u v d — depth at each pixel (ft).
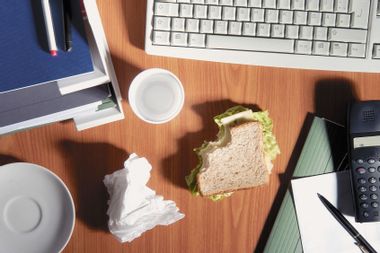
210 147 2.17
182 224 2.21
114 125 2.20
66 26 1.75
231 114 2.16
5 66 1.73
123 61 2.20
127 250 2.20
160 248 2.21
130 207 2.04
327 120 2.20
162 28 2.03
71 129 2.19
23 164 2.09
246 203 2.22
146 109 2.11
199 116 2.22
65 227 2.12
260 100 2.23
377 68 2.06
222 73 2.22
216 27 2.03
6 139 2.17
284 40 2.04
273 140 2.19
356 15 2.02
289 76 2.22
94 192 2.20
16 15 1.75
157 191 2.21
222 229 2.21
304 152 2.20
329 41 2.04
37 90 1.80
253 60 2.06
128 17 2.20
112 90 1.95
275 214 2.22
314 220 2.19
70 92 1.82
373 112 2.12
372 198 2.12
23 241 2.14
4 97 1.77
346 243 2.19
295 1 2.01
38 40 1.75
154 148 2.21
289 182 2.21
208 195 2.16
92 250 2.19
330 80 2.22
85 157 2.20
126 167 2.05
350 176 2.16
